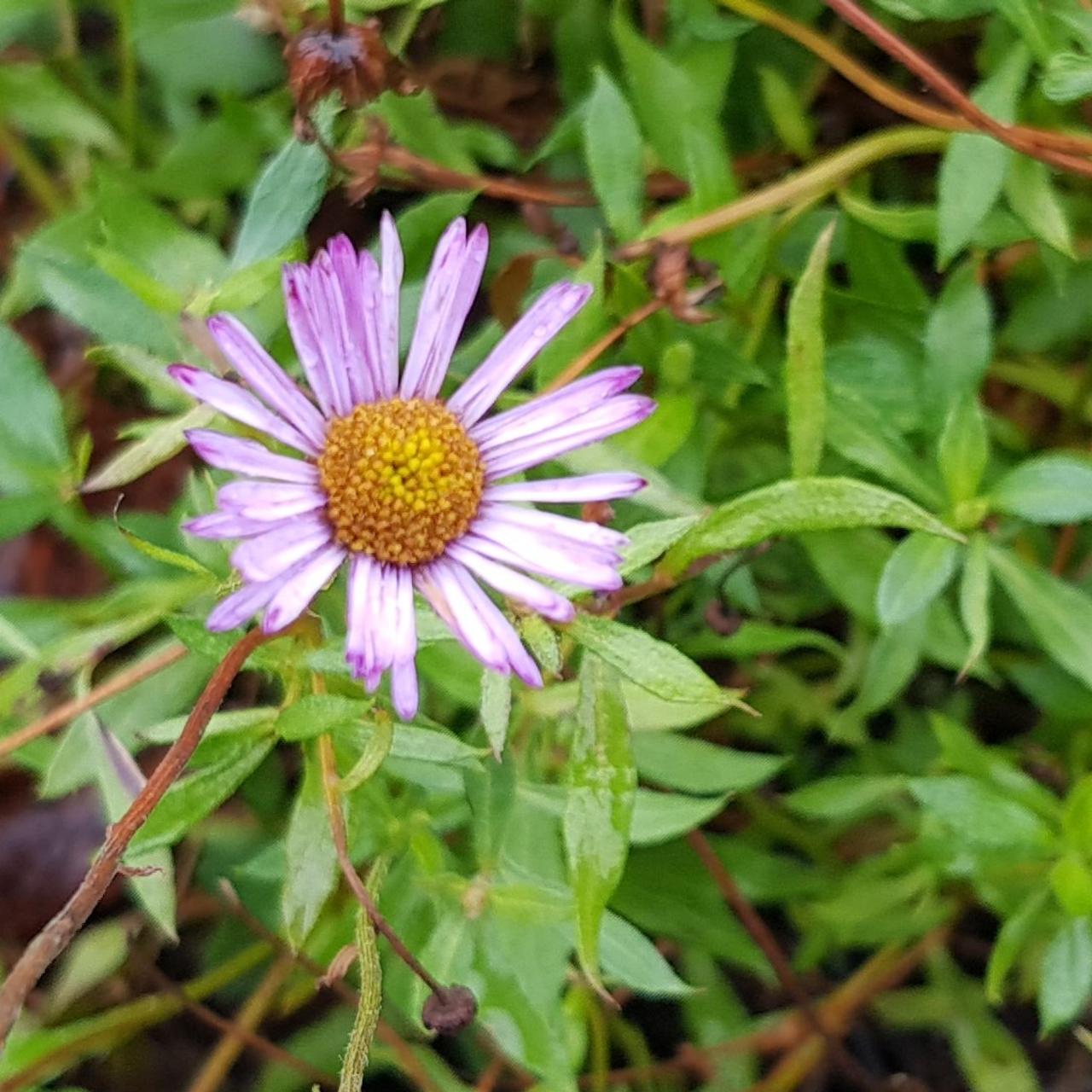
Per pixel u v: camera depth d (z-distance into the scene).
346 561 0.08
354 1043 0.08
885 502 0.08
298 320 0.08
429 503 0.08
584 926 0.08
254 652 0.08
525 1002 0.09
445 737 0.08
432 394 0.09
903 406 0.10
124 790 0.09
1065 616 0.09
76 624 0.09
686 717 0.09
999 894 0.10
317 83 0.09
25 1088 0.10
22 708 0.10
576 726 0.08
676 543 0.08
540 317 0.09
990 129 0.09
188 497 0.10
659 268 0.10
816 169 0.10
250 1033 0.10
